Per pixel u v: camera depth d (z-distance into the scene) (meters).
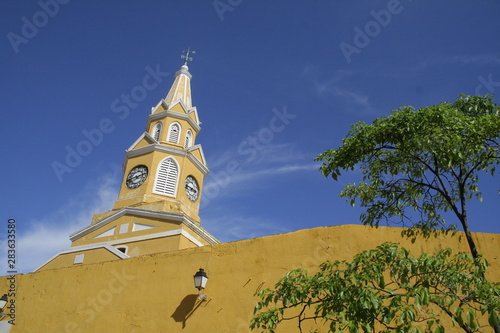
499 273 9.56
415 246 10.13
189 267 11.70
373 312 6.27
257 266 10.93
